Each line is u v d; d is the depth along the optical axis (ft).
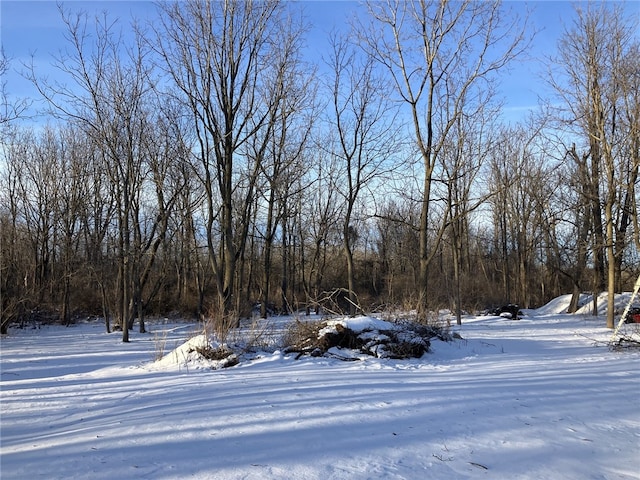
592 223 83.05
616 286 95.91
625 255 86.02
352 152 78.23
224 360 38.32
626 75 63.77
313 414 21.45
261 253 147.23
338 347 41.55
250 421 20.38
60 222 108.88
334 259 154.81
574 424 20.62
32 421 21.70
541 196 101.96
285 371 34.22
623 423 20.99
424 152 63.36
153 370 37.60
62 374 40.01
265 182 85.66
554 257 111.75
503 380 29.99
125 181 72.95
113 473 14.70
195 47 61.57
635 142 63.31
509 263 153.79
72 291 112.27
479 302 118.62
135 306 93.35
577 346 48.75
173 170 82.48
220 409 22.44
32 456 16.44
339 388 27.07
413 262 123.13
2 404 25.34
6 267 82.89
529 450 17.20
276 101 67.41
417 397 24.84
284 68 67.21
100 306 113.70
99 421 21.11
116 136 72.74
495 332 66.03
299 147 118.93
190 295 118.83
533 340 53.98
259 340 43.24
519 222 128.57
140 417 21.36
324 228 134.21
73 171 105.09
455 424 20.16
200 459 15.90
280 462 15.62
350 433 18.75
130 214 81.41
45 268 107.96
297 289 158.10
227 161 65.05
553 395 25.96
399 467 15.33
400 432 18.97
